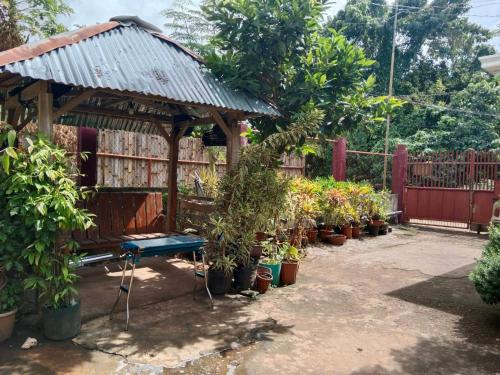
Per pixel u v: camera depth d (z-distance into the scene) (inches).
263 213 188.4
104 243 209.3
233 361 123.0
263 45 203.0
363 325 154.6
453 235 394.6
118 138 279.6
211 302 166.7
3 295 126.0
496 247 175.5
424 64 765.3
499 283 155.9
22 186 119.7
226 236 177.2
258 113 185.8
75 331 134.2
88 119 243.8
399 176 458.9
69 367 115.5
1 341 128.0
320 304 176.9
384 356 129.2
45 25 381.4
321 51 205.9
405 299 187.3
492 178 405.4
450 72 759.1
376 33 708.7
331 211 322.0
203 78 184.9
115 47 167.9
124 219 239.9
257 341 137.4
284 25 197.6
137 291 182.5
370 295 192.1
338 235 319.6
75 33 162.1
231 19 199.3
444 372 119.7
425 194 450.0
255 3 199.0
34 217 121.0
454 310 173.3
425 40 755.4
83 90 166.7
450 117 597.9
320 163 582.6
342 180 407.8
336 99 208.8
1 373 111.2
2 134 121.5
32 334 134.4
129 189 277.7
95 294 175.8
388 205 412.5
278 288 198.2
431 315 166.9
